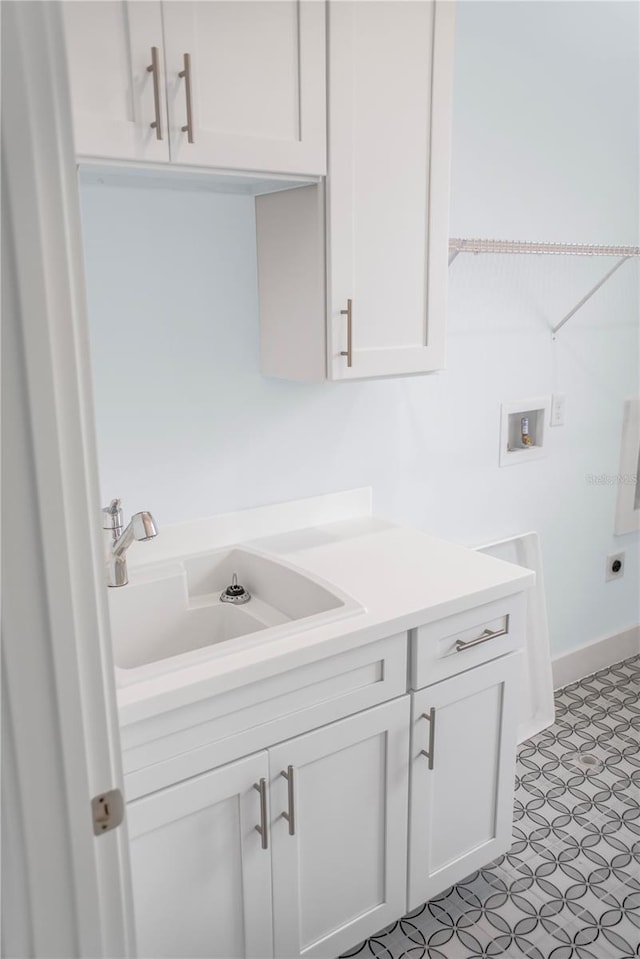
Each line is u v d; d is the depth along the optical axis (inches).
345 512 88.7
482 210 93.9
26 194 27.7
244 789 56.4
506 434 103.3
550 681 109.2
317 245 66.7
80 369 30.1
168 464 75.4
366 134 65.4
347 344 68.4
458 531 101.7
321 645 57.4
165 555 75.9
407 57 66.4
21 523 29.6
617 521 121.0
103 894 34.5
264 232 73.5
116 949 35.5
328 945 64.9
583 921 75.2
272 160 60.5
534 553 108.1
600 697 115.9
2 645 30.0
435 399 95.0
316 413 84.9
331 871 63.9
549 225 101.3
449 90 69.7
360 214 66.8
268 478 82.7
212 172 59.0
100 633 32.4
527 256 99.9
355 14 62.4
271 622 68.1
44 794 32.0
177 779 53.0
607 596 123.4
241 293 76.6
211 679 52.5
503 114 93.1
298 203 68.0
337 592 64.5
